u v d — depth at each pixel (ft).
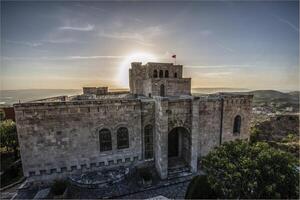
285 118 172.55
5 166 88.69
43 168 73.00
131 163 84.58
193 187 57.72
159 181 76.48
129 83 146.20
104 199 66.08
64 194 64.90
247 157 46.65
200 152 93.45
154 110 85.61
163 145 77.20
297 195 40.91
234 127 100.37
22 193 69.72
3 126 97.09
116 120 80.48
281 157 44.50
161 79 108.37
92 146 78.28
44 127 71.56
